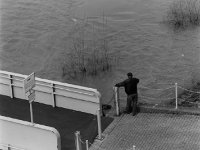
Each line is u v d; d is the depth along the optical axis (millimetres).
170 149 14656
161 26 27672
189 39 25844
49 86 17547
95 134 15969
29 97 14586
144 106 16938
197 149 14492
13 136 15195
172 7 29500
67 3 32000
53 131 14375
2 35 27969
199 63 23078
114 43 26062
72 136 16125
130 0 31625
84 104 17219
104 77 22453
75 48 25688
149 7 30266
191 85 20797
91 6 31203
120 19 29094
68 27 28500
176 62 23422
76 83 22172
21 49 26344
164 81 21562
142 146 14984
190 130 15469
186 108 16594
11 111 17672
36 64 24625
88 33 27594
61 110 17562
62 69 23547
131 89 16531
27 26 28984
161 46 25297
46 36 27594
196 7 29125
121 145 15180
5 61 25141
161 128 15773
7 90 18500
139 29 27562
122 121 16484
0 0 33094
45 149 14797
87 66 23438
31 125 14664
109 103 19125
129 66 23375
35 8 31453
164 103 18953
